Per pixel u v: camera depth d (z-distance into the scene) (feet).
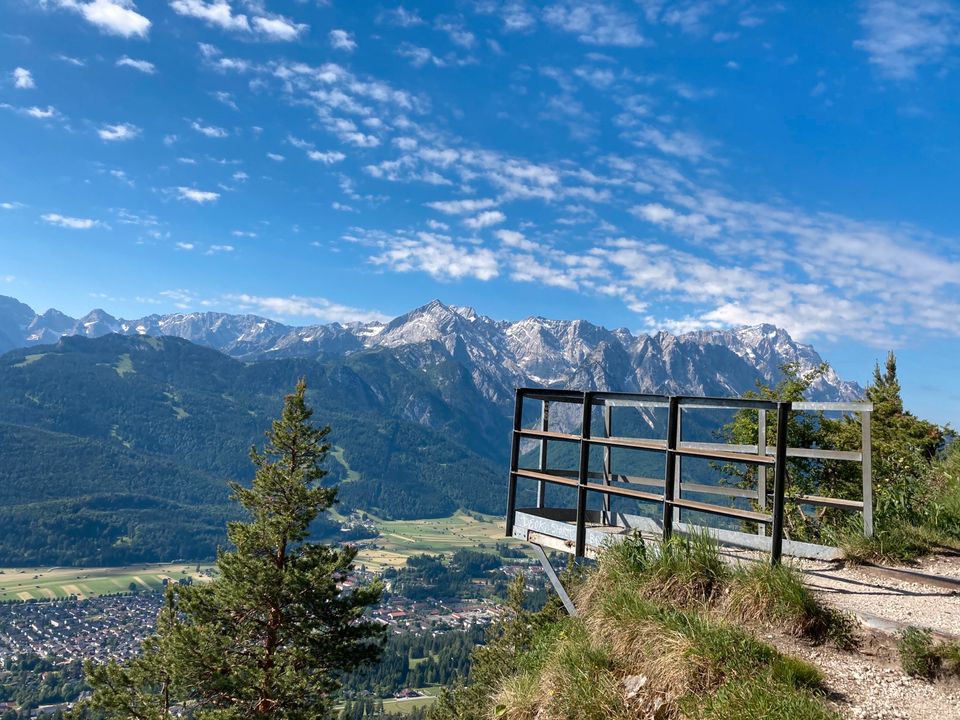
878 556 26.03
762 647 17.62
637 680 18.40
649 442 25.58
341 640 81.15
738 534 28.35
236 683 71.67
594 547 25.93
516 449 30.45
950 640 17.60
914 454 44.50
